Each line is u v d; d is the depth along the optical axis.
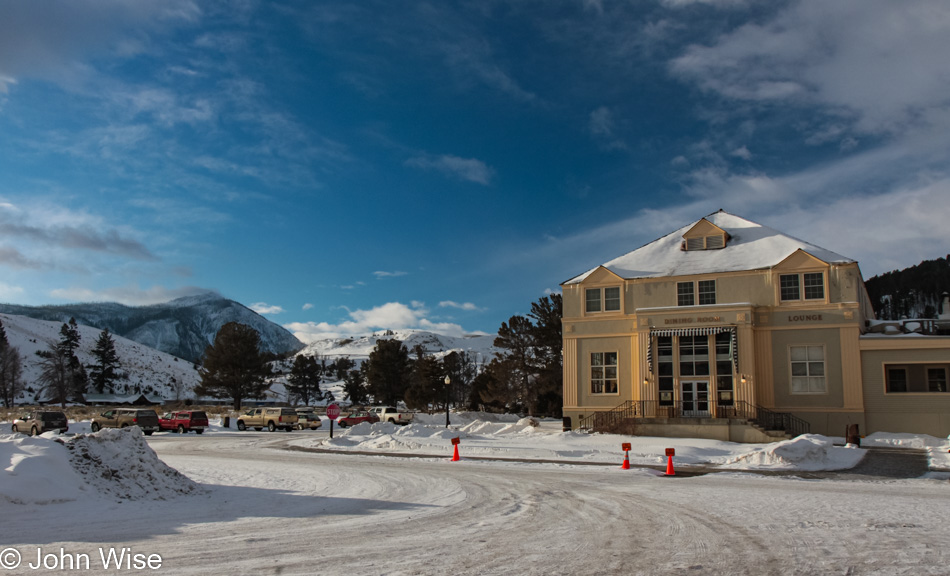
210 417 68.12
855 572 8.12
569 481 18.45
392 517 12.42
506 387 63.09
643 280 39.53
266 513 12.95
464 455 27.05
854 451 26.84
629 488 16.89
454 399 102.00
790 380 35.66
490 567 8.34
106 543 9.83
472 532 10.84
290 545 9.74
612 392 39.25
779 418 35.09
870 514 12.58
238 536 10.47
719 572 8.12
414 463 24.05
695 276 38.38
